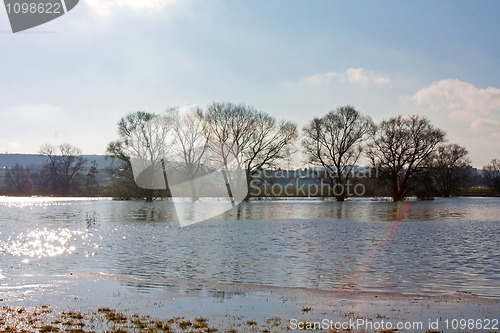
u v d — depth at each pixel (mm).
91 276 21281
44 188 128250
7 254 28453
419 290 19062
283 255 28734
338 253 29562
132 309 15070
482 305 15898
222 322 13625
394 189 87188
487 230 44312
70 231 42156
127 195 89250
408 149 85062
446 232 42219
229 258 27438
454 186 126875
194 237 38156
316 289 18781
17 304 15578
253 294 17594
